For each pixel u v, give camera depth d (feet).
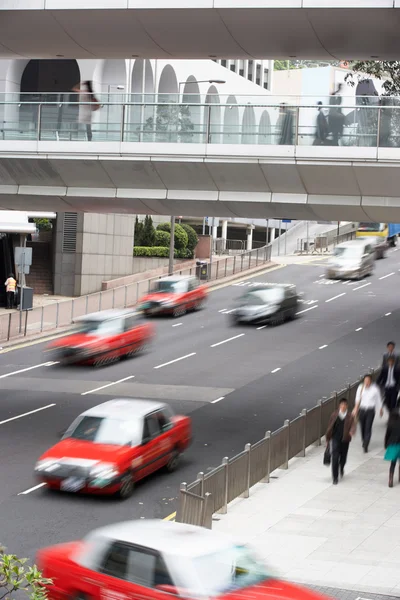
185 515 84.48
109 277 315.99
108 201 153.17
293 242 465.06
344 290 299.99
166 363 190.08
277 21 123.85
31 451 123.24
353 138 132.57
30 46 143.84
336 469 108.37
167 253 349.00
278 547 84.07
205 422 140.26
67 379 174.81
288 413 146.51
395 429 107.14
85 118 143.33
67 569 62.34
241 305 237.66
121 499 102.27
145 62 361.10
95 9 124.88
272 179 139.44
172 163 140.15
